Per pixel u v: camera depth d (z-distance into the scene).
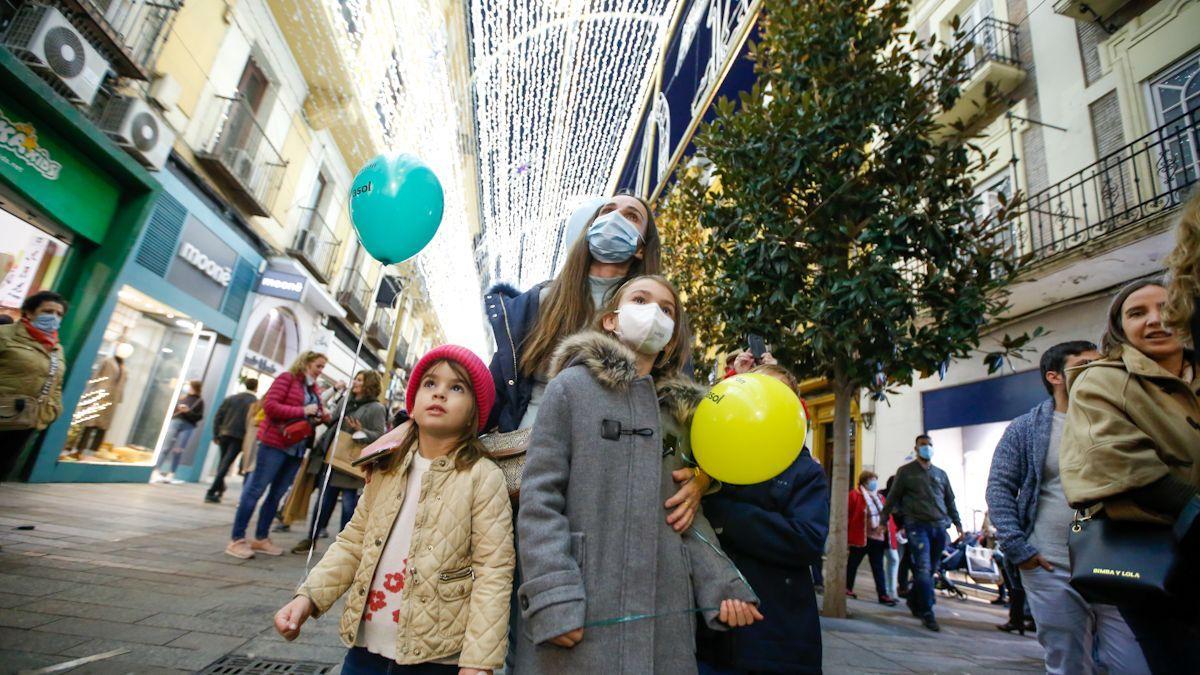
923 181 4.60
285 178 11.75
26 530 3.99
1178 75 5.66
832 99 4.67
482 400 1.55
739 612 1.25
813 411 10.66
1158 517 1.26
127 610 2.64
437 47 5.56
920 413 8.26
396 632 1.39
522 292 1.93
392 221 2.04
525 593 1.12
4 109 5.85
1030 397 6.68
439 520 1.42
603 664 1.10
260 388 12.61
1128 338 1.64
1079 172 6.05
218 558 4.09
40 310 3.28
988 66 7.14
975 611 6.46
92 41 6.73
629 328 1.40
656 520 1.24
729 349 5.22
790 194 4.96
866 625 4.67
